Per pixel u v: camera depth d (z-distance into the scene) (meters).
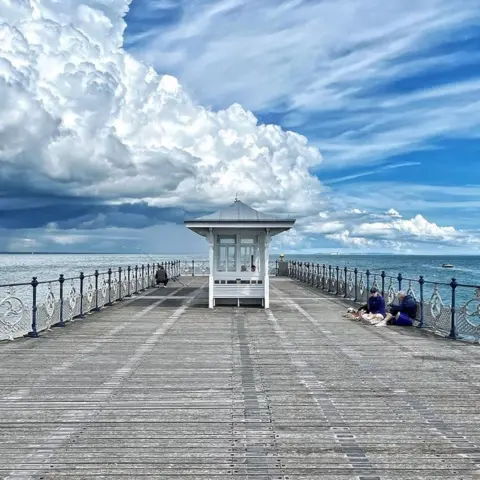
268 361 9.52
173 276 38.78
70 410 6.55
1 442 5.46
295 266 39.78
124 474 4.68
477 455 5.11
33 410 6.55
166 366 9.09
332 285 25.69
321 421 6.12
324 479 4.58
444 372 8.64
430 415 6.35
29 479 4.58
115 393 7.34
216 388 7.61
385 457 5.05
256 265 19.34
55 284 42.94
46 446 5.35
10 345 11.21
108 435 5.66
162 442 5.45
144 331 13.23
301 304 20.05
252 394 7.29
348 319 15.56
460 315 11.96
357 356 9.99
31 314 12.56
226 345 11.19
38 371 8.72
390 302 17.08
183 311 17.81
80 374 8.49
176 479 4.58
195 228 18.69
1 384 7.84
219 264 19.28
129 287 24.16
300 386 7.73
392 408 6.64
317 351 10.51
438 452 5.18
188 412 6.46
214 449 5.26
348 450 5.23
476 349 10.74
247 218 18.67
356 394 7.29
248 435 5.65
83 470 4.77
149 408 6.63
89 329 13.57
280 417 6.27
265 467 4.83
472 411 6.50
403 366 9.10
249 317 16.14
